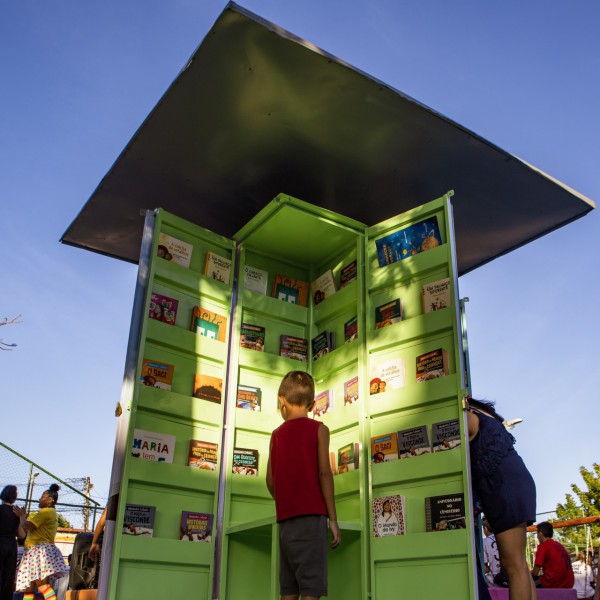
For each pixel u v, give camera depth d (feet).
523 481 11.34
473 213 16.58
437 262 14.44
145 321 14.64
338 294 16.98
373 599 12.87
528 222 16.90
